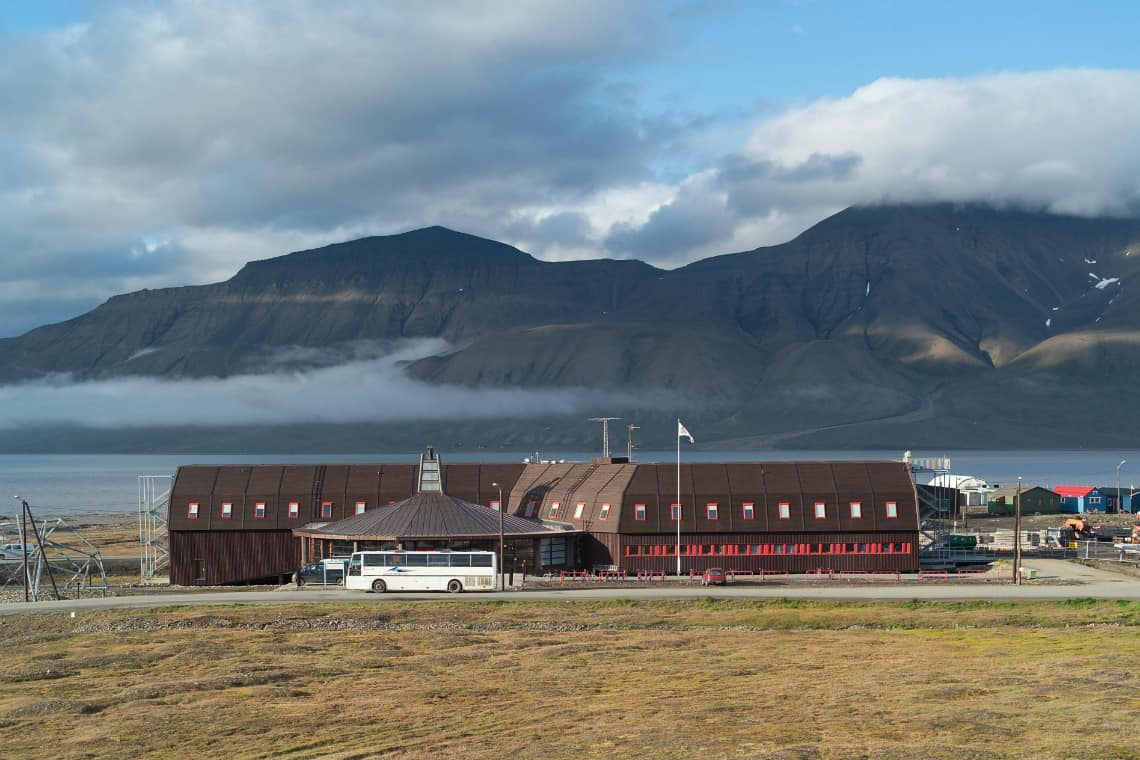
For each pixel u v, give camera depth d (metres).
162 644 88.62
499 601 105.56
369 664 79.69
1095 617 95.81
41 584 145.25
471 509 137.00
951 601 103.19
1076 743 52.25
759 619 97.31
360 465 151.75
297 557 144.12
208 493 146.75
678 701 65.88
